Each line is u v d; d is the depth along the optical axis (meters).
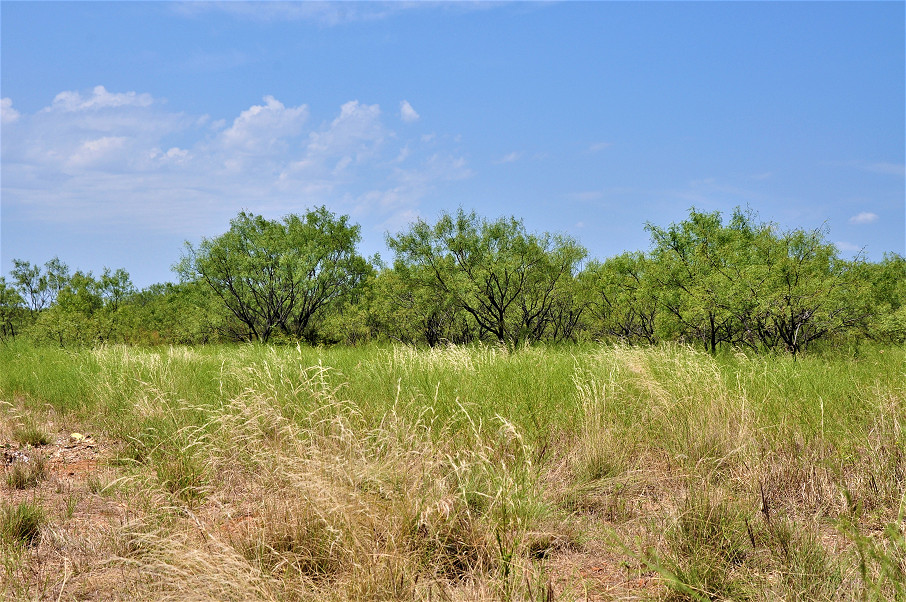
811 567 3.00
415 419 5.77
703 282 16.39
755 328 16.12
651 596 3.01
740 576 3.10
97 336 26.92
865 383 7.18
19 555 3.55
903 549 3.04
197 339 32.78
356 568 2.96
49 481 5.38
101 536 3.83
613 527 3.93
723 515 3.63
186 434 5.73
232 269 31.73
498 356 9.62
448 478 4.16
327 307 33.47
